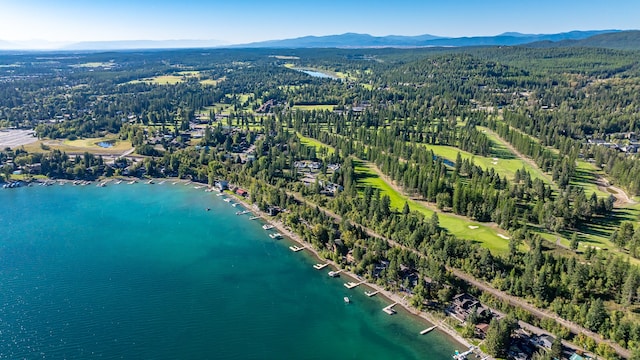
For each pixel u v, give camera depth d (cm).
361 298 18462
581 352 14362
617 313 15050
